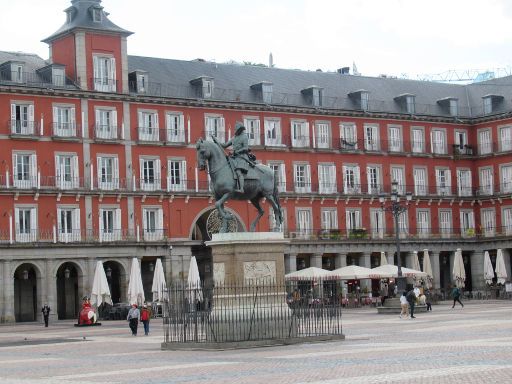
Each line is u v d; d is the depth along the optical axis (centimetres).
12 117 7162
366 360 2364
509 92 9750
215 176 3158
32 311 7400
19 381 2203
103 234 7462
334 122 8969
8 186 7069
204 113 8138
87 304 5953
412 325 4153
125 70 7706
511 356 2298
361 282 8856
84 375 2314
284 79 9006
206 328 3139
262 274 3156
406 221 9344
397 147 9356
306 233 8638
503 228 9519
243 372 2188
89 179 7450
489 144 9700
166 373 2264
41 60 7962
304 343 3089
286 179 8588
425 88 10019
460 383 1797
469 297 8381
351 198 8950
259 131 8438
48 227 7231
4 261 6856
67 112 7419
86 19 7600
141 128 7756
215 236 3172
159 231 7750
